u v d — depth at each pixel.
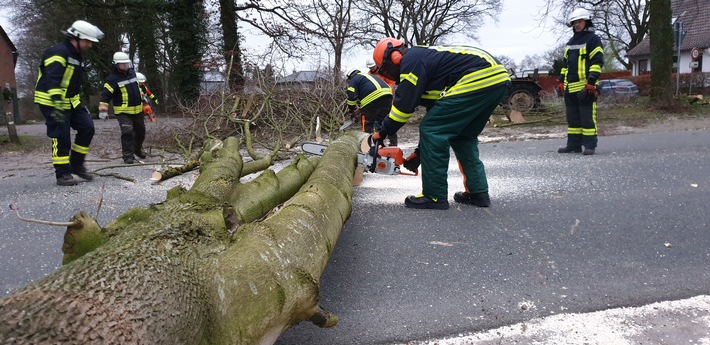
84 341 0.94
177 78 18.17
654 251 2.94
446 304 2.30
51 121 5.15
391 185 5.01
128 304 1.08
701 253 2.89
